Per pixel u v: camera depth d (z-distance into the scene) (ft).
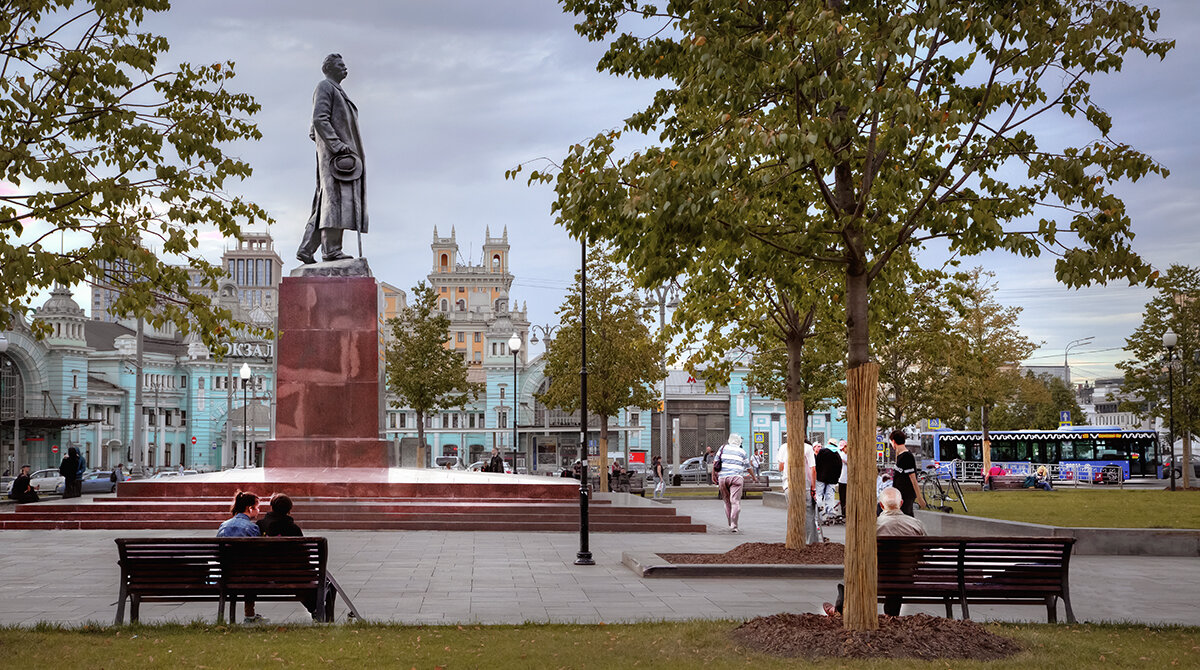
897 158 36.27
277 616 39.42
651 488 175.22
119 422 322.96
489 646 30.96
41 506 79.15
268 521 39.14
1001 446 203.62
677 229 30.42
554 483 86.07
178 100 44.09
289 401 91.09
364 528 78.84
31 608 40.96
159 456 334.85
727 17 34.47
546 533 78.69
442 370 184.34
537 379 309.42
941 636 30.30
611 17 41.37
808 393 146.72
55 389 293.84
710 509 115.14
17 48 39.86
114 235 38.34
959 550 34.65
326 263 93.25
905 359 137.69
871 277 33.06
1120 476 180.96
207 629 33.96
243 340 353.92
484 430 311.88
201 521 76.54
